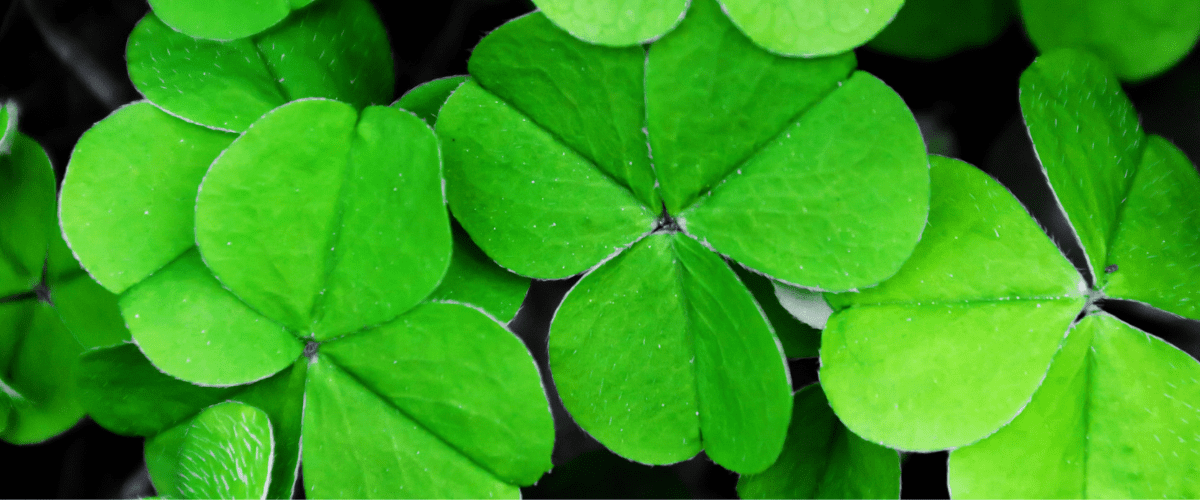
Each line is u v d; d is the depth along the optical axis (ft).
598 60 0.53
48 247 0.57
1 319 0.57
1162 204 0.55
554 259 0.54
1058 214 0.57
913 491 0.58
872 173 0.53
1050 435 0.54
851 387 0.53
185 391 0.55
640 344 0.54
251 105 0.55
